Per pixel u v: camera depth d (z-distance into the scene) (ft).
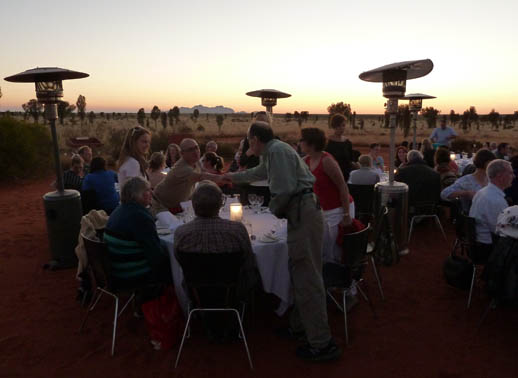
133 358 9.57
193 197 8.44
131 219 9.52
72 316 11.85
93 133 98.48
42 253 18.01
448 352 9.70
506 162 11.11
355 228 10.98
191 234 8.34
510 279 9.70
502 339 10.25
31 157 42.50
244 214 12.45
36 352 9.91
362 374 8.84
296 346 9.95
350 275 9.84
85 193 16.34
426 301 12.53
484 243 11.30
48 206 15.34
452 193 14.43
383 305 12.27
